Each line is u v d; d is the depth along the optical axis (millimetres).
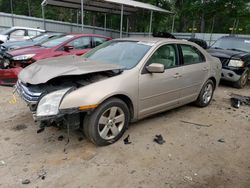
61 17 41156
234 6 21922
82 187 2615
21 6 44969
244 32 24375
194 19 27469
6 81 5781
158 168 3014
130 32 29703
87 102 3037
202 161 3238
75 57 4094
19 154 3168
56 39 7594
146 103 3877
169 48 4297
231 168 3119
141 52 3936
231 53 7680
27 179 2691
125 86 3445
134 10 23469
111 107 3369
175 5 31656
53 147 3369
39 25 22156
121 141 3629
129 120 3750
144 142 3646
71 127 3109
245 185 2795
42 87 3150
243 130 4355
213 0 22656
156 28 34500
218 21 29391
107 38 8148
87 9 22625
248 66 7758
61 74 3037
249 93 7297
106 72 3465
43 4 18953
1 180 2658
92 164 3021
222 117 4949
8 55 6395
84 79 3309
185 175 2912
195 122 4582
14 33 13094
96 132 3287
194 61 4879
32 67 3598
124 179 2773
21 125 3990
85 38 7574
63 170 2881
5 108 4699
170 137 3879
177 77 4312
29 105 3139
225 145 3736
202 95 5297
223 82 8594
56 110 2896
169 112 5043
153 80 3850
